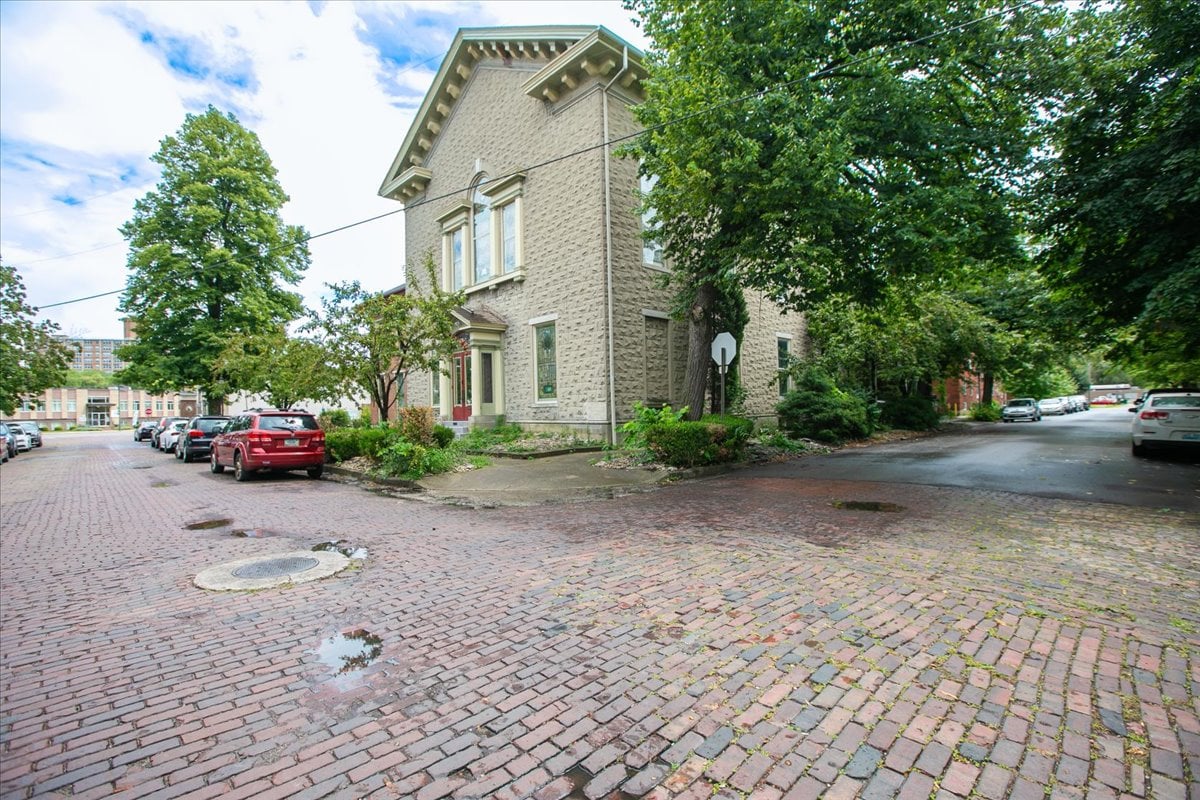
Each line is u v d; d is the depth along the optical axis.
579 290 16.23
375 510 9.09
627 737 2.74
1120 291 11.73
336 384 14.69
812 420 17.47
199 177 26.91
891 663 3.42
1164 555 5.57
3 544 7.17
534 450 14.74
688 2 11.12
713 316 14.61
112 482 14.17
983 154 11.59
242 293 27.44
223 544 6.92
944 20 10.54
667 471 11.63
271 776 2.51
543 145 17.27
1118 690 3.10
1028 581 4.86
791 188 9.76
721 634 3.88
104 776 2.53
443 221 21.48
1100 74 10.32
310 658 3.71
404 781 2.46
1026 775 2.40
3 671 3.60
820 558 5.61
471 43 19.22
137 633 4.19
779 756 2.57
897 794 2.31
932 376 25.81
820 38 11.09
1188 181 8.92
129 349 26.52
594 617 4.24
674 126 10.79
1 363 24.88
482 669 3.48
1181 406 13.04
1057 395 51.09
